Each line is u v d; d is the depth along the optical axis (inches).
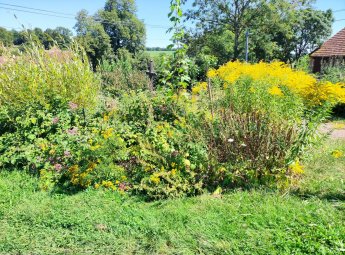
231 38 1397.6
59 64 270.1
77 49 291.3
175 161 163.0
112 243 117.0
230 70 275.0
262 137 165.3
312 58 999.6
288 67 265.9
